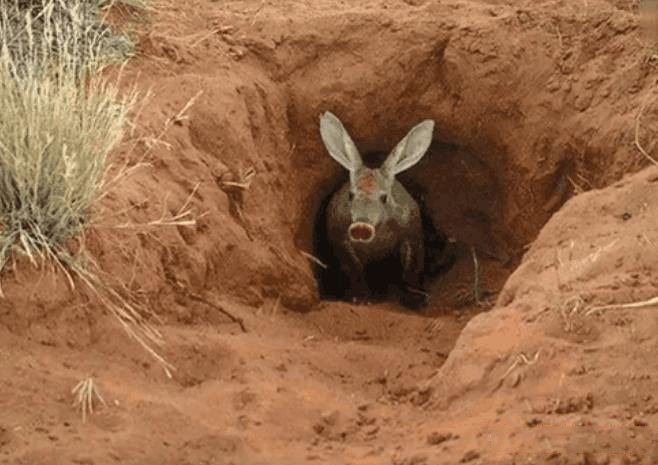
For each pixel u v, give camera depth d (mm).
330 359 9945
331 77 13672
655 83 12422
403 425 8406
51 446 7449
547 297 9023
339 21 13805
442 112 13789
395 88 13742
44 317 8766
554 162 13039
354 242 13766
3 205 9297
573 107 12961
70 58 11281
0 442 7465
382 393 9422
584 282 9203
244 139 12344
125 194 10203
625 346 8344
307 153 13805
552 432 7562
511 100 13453
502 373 8406
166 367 8836
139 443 7629
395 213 13875
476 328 8992
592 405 7879
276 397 8531
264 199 12422
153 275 9797
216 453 7691
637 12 13789
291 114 13633
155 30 13039
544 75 13289
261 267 11391
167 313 9859
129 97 11688
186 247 10375
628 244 9484
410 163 13562
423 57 13703
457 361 8727
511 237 13742
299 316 11750
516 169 13430
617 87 12672
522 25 13648
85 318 8914
